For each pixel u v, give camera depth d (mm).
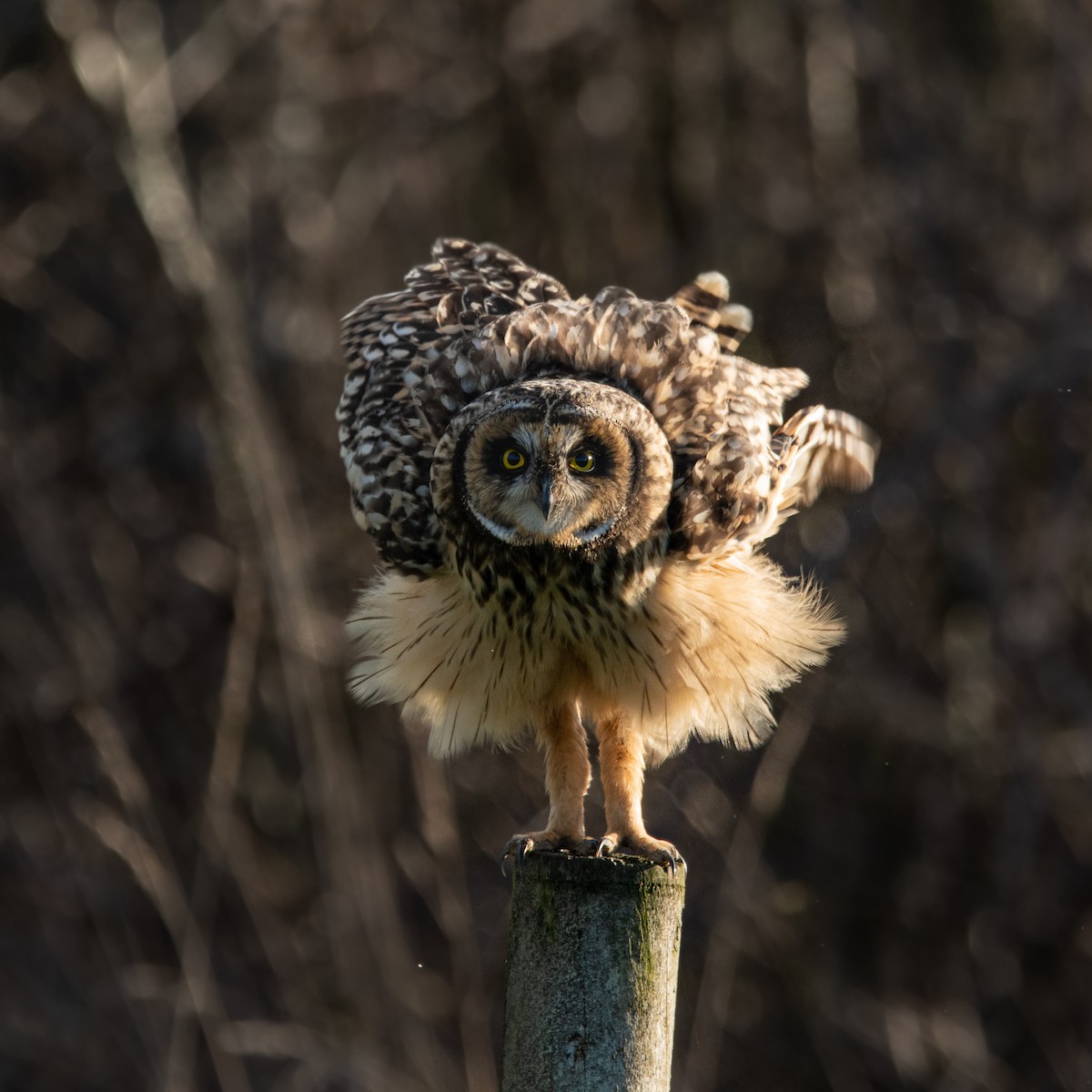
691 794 12305
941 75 14820
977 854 12930
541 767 12898
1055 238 13992
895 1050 12414
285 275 14008
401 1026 11711
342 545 13148
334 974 12211
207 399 13367
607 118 15180
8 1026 12664
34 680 13016
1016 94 14633
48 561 12859
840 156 14672
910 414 13656
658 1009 4812
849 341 14070
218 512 13320
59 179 13758
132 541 13414
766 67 15000
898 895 12922
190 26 14203
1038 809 12797
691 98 15055
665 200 15133
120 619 13227
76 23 13406
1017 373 13273
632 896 4801
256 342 13633
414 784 12594
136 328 13609
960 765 13008
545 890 4832
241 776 13117
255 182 14188
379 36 14922
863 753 13094
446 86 14961
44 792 13148
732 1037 12477
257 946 12727
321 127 14656
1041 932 12742
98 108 13570
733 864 11453
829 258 14336
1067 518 13148
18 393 13766
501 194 15180
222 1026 11602
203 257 12945
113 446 13547
